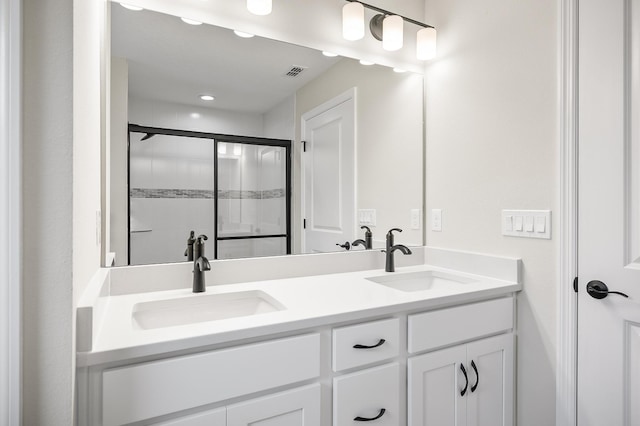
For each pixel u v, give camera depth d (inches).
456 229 71.7
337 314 42.5
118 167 54.1
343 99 71.4
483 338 56.6
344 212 71.6
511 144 61.4
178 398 34.3
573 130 53.2
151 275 54.0
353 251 71.7
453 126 72.2
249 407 37.5
